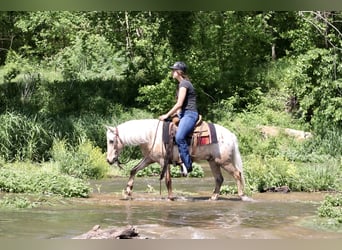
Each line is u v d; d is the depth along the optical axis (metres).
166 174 11.62
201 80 26.27
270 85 29.47
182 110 11.48
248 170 14.02
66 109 24.84
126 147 17.84
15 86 26.08
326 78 22.08
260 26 27.83
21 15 28.05
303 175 13.84
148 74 27.44
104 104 25.39
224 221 9.23
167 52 26.56
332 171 14.34
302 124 23.95
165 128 11.48
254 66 30.88
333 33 23.80
